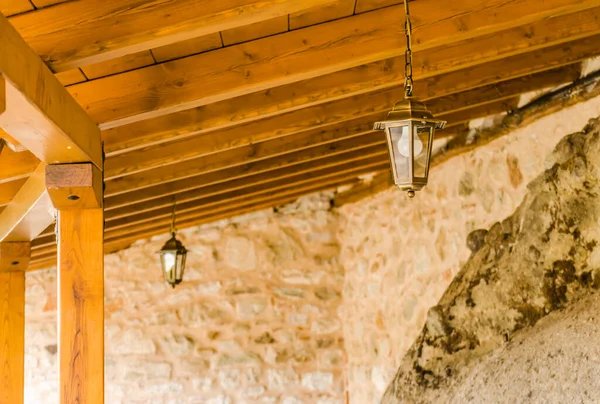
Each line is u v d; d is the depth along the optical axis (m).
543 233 3.68
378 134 4.43
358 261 5.96
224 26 2.28
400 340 5.07
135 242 6.24
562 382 3.05
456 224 4.50
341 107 3.76
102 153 2.86
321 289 6.23
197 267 6.21
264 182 4.92
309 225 6.30
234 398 6.02
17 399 4.14
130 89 2.80
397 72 3.26
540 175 3.79
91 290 2.67
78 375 2.60
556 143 3.73
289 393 6.05
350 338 6.03
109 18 2.23
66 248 2.70
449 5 2.83
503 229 4.01
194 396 6.00
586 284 3.38
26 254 4.24
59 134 2.32
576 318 3.26
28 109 2.06
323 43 2.85
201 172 4.14
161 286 6.17
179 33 2.23
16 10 2.21
